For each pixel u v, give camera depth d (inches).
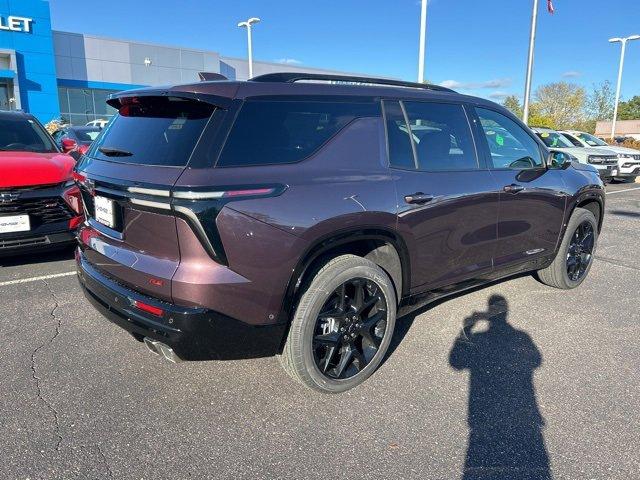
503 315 167.9
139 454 96.1
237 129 102.0
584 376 128.1
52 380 121.4
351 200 111.7
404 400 116.4
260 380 124.1
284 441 101.0
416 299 135.6
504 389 121.6
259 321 103.3
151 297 101.7
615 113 1154.7
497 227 151.7
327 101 117.0
